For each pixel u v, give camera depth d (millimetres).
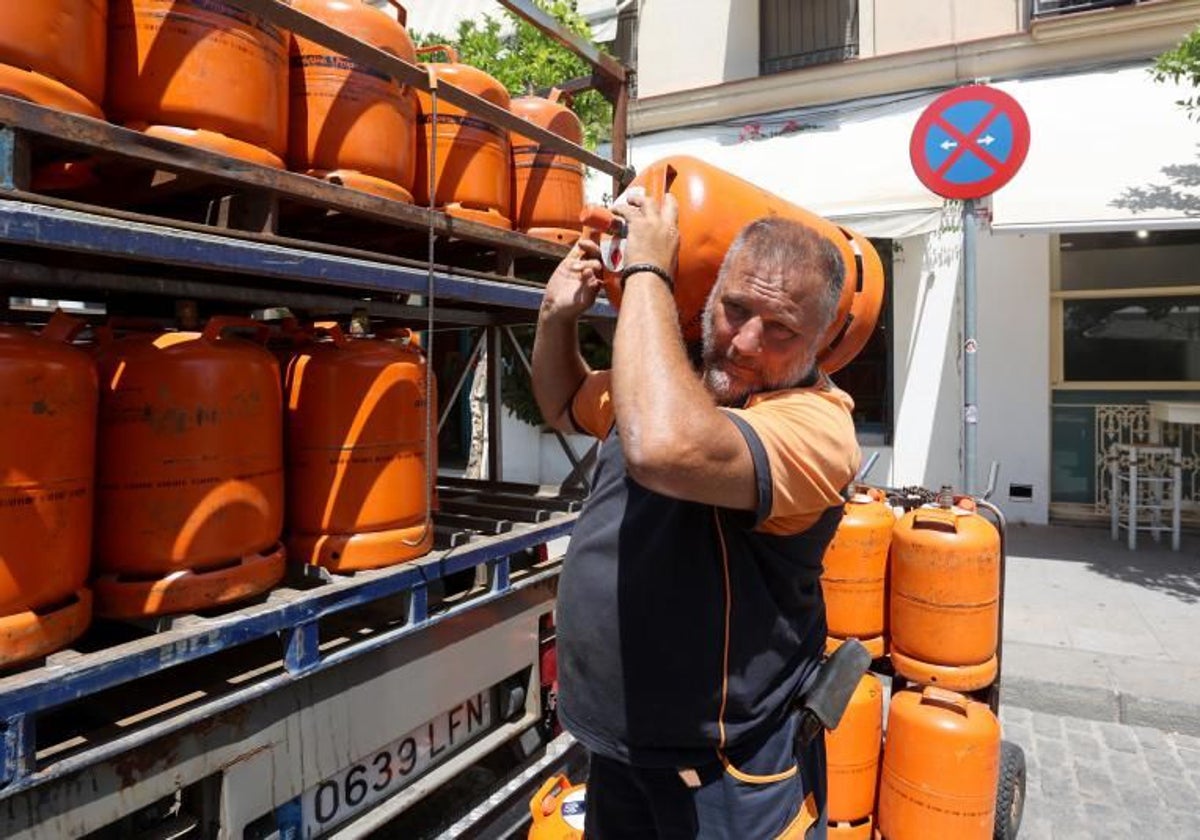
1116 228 5379
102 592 1636
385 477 2094
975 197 4207
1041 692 4133
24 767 1314
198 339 1776
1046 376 7012
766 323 1443
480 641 2363
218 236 1739
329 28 1872
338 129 2125
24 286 2207
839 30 7953
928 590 2680
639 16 8852
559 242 2865
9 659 1361
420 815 2453
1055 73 6852
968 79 7188
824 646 1734
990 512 2881
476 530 2572
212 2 1777
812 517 1473
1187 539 6719
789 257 1426
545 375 2062
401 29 2273
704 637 1470
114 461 1662
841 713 1628
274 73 1936
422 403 2236
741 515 1458
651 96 8672
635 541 1561
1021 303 7020
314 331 2340
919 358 7305
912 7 7539
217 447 1729
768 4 8281
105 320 2146
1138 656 4395
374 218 2148
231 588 1728
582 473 3512
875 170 6805
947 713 2590
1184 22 6359
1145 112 5961
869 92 7641
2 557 1374
